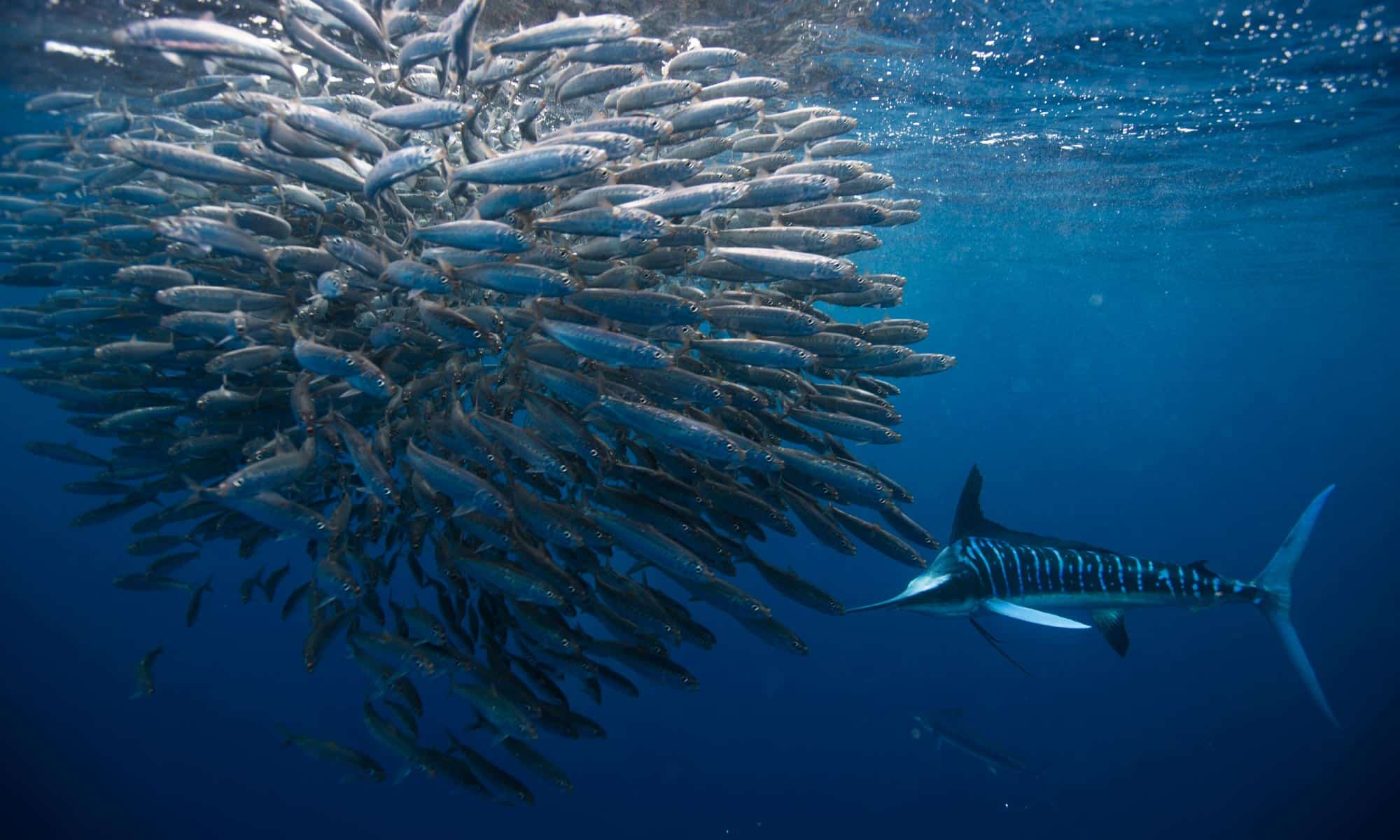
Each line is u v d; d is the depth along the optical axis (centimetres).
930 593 112
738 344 114
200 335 112
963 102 256
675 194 104
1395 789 402
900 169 349
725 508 122
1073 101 252
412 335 121
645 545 107
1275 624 117
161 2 151
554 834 416
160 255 145
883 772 462
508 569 108
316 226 134
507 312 110
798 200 109
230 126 172
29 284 168
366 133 102
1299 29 190
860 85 241
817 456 120
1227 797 429
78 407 158
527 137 133
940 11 188
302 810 435
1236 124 269
